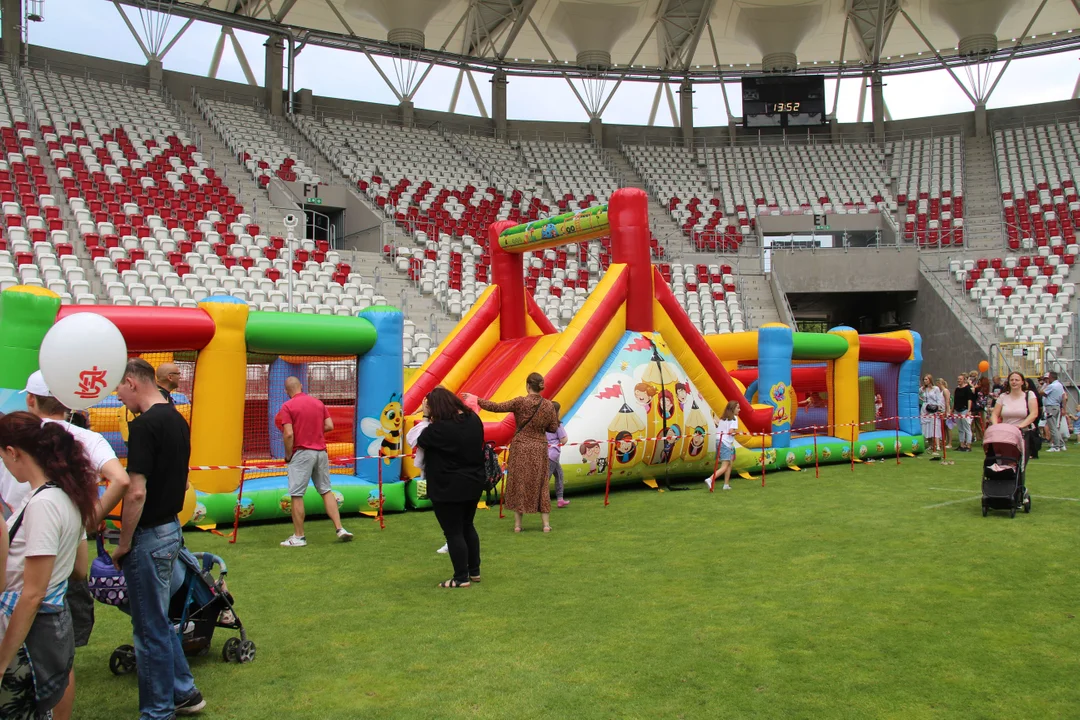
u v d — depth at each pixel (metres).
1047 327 21.84
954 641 4.60
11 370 7.02
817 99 34.59
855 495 10.01
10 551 3.09
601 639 4.70
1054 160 31.19
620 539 7.53
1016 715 3.65
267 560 6.77
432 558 6.84
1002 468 8.16
